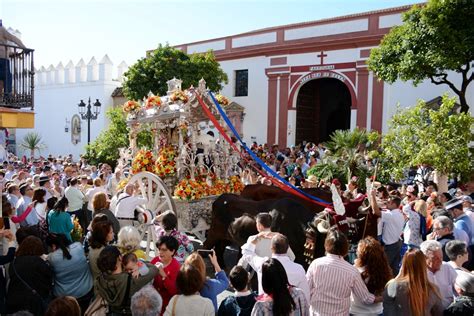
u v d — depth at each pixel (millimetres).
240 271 3922
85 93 30375
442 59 13680
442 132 10320
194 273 3971
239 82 25625
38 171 13641
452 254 4668
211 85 23312
